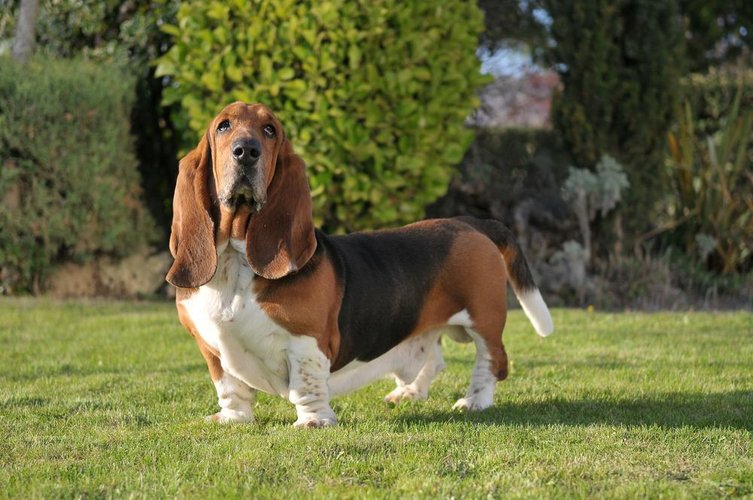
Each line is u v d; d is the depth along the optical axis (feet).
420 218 34.88
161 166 40.42
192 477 13.50
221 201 15.44
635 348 26.48
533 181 40.86
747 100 44.78
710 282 39.58
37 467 14.08
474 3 35.55
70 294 37.29
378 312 17.48
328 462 13.96
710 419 17.40
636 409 18.56
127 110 37.11
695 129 45.24
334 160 33.09
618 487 12.84
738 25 58.39
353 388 18.20
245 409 17.70
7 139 33.88
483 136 42.01
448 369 23.59
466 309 18.65
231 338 16.21
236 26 33.47
